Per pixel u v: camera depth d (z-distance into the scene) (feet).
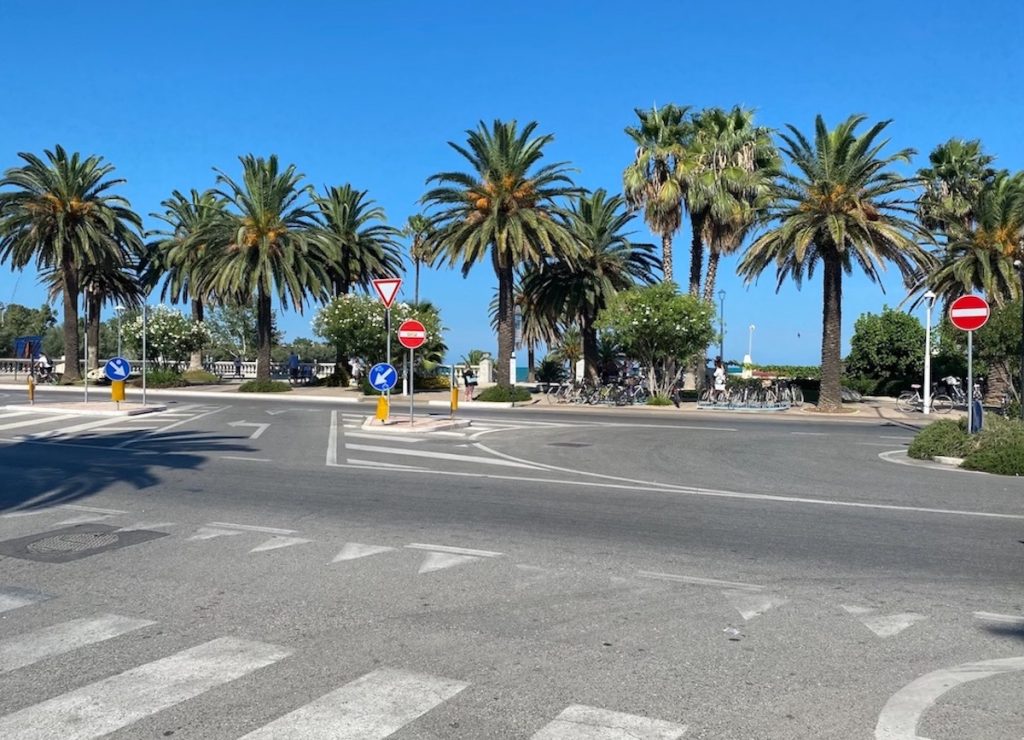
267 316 143.54
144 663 17.35
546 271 144.87
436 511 34.50
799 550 28.07
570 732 14.32
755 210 107.76
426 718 14.83
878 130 99.19
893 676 16.92
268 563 25.59
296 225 142.10
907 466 52.01
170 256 159.84
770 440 69.10
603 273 141.49
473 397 129.08
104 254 150.30
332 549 27.43
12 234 141.90
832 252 106.22
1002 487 42.93
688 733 14.30
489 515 33.76
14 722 14.62
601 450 59.06
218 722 14.64
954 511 35.73
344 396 132.77
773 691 16.11
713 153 128.26
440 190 121.29
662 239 136.26
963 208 119.65
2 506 34.83
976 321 55.88
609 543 28.81
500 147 119.34
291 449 56.85
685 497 38.99
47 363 163.12
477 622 20.10
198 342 166.71
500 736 14.17
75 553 26.73
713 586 23.48
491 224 116.57
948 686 16.42
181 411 93.15
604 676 16.79
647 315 114.42
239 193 137.08
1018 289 106.42
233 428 72.18
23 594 22.22
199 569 24.85
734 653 18.16
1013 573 25.23
